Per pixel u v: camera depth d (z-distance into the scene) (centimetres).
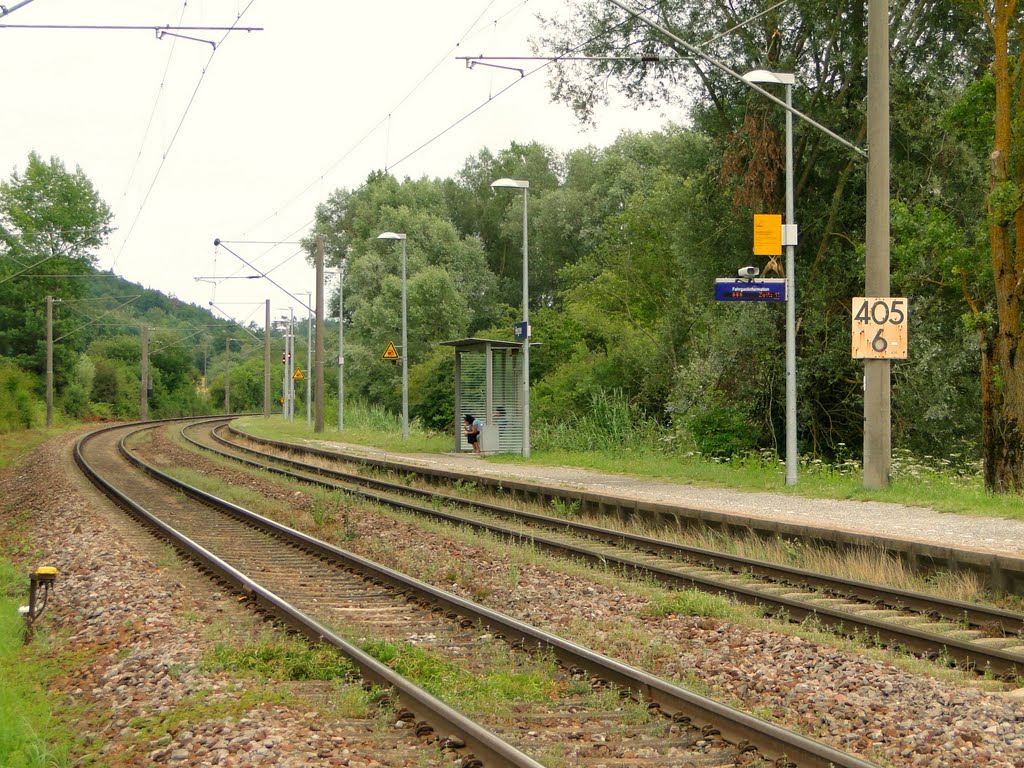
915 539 1398
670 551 1572
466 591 1298
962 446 3006
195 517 2064
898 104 2938
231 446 4547
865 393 2095
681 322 4116
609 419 3588
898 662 900
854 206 3166
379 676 802
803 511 1823
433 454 3700
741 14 3072
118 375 9525
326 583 1327
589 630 1036
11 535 1995
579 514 2138
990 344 2031
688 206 3369
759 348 3209
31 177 7788
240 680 820
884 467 2080
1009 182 1970
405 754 654
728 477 2411
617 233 5206
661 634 1018
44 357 7650
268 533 1819
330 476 3138
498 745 623
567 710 768
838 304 3216
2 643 1027
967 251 2186
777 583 1328
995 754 657
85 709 796
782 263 3198
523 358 3319
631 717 742
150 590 1207
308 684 826
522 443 3397
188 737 677
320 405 5278
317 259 5300
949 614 1117
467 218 8444
